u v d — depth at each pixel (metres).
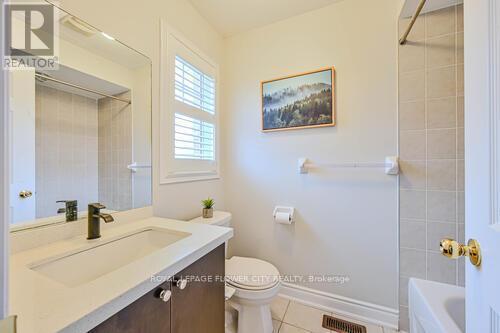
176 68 1.46
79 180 0.96
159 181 1.34
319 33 1.62
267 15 1.70
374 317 1.45
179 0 1.48
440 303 1.01
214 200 1.86
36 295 0.50
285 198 1.75
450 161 1.28
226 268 1.41
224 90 2.00
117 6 1.10
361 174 1.51
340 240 1.57
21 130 0.79
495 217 0.45
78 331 0.43
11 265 0.65
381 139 1.45
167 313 0.68
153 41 1.29
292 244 1.73
